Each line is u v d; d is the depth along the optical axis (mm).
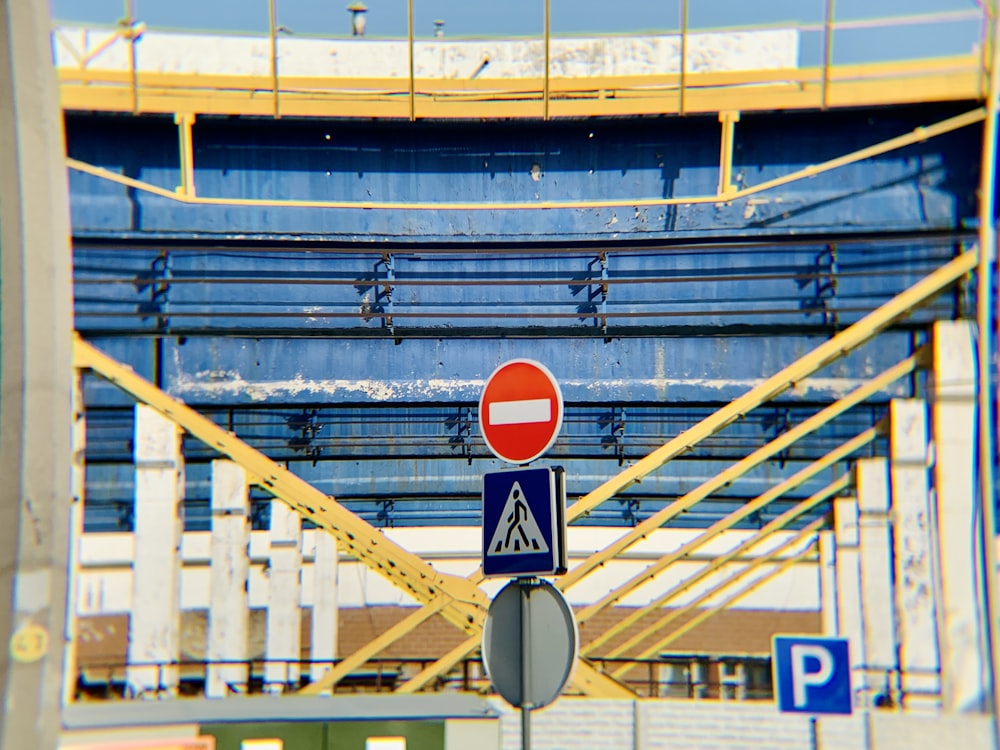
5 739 5105
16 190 5250
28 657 5195
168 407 20781
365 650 21062
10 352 5254
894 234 21562
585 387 22062
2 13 5195
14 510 5230
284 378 22125
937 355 19812
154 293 21938
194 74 21172
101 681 21453
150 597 20125
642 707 16547
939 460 19531
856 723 16109
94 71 20922
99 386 21984
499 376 7922
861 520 21406
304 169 22141
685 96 21094
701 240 22062
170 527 20391
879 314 19938
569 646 7039
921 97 20578
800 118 21562
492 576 7402
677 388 22000
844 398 20828
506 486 7461
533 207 21172
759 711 16344
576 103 21234
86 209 21734
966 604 18906
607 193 22141
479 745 11172
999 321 19734
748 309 21969
